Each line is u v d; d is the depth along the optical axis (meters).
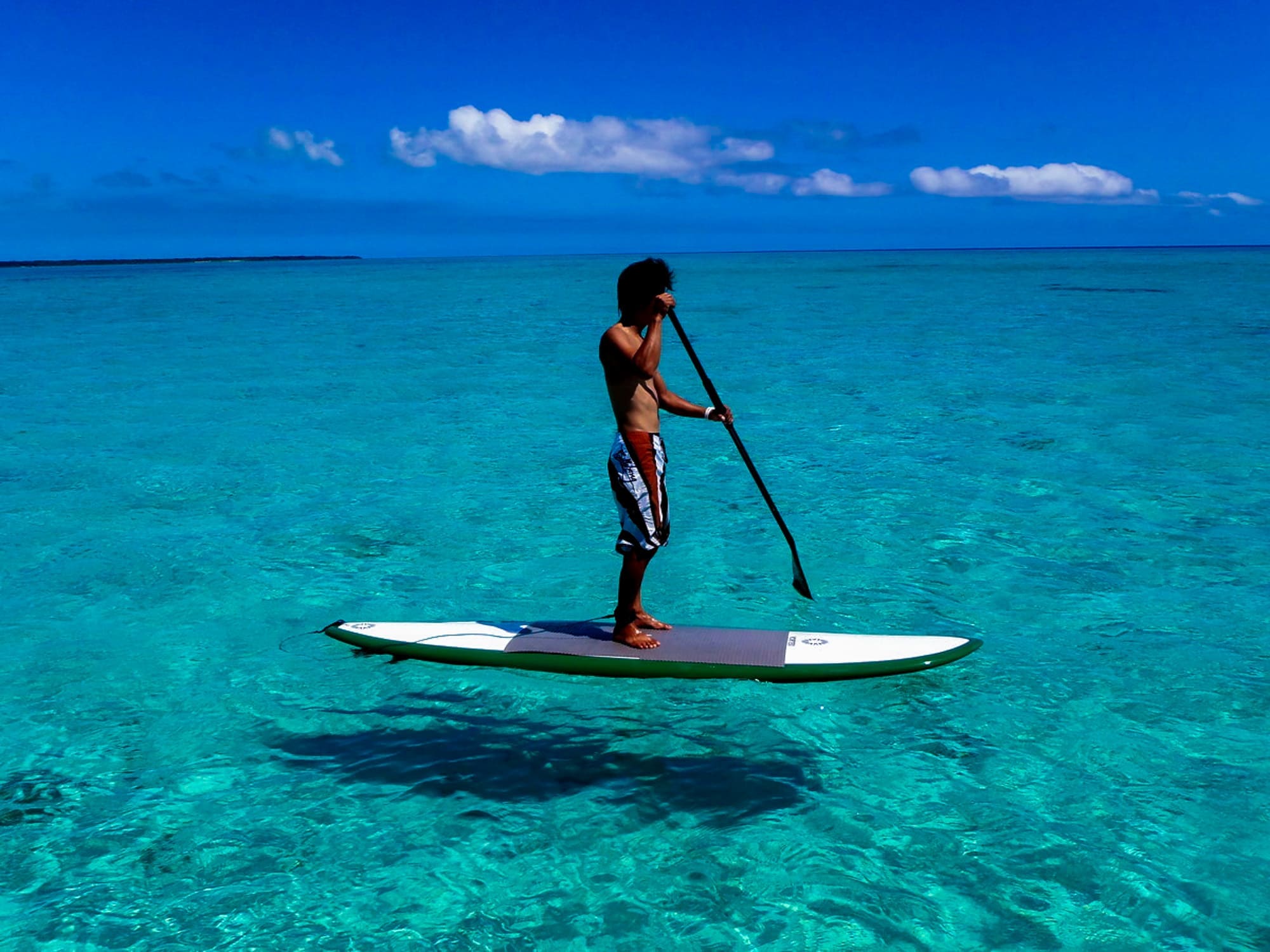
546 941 2.74
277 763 3.81
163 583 6.04
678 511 7.63
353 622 5.25
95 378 16.14
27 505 7.92
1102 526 6.98
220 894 2.96
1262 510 7.31
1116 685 4.41
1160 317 25.64
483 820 3.38
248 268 158.75
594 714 4.19
